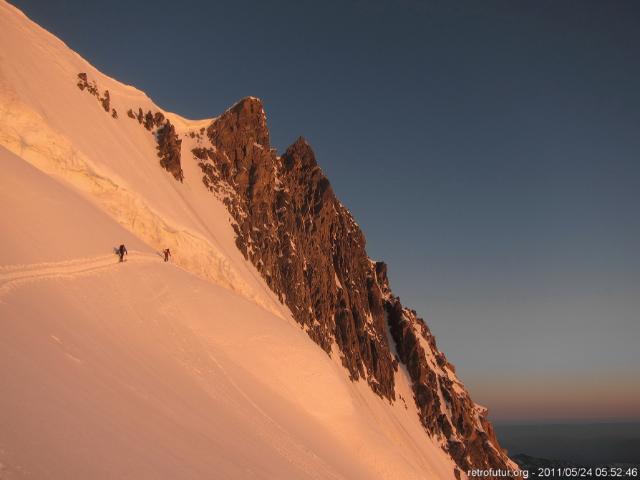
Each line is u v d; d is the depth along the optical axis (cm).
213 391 2917
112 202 4762
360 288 10006
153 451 1605
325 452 3612
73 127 4975
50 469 1136
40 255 2755
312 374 4434
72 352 1912
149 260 4019
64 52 6216
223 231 6919
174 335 3206
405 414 8988
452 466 8825
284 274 7769
